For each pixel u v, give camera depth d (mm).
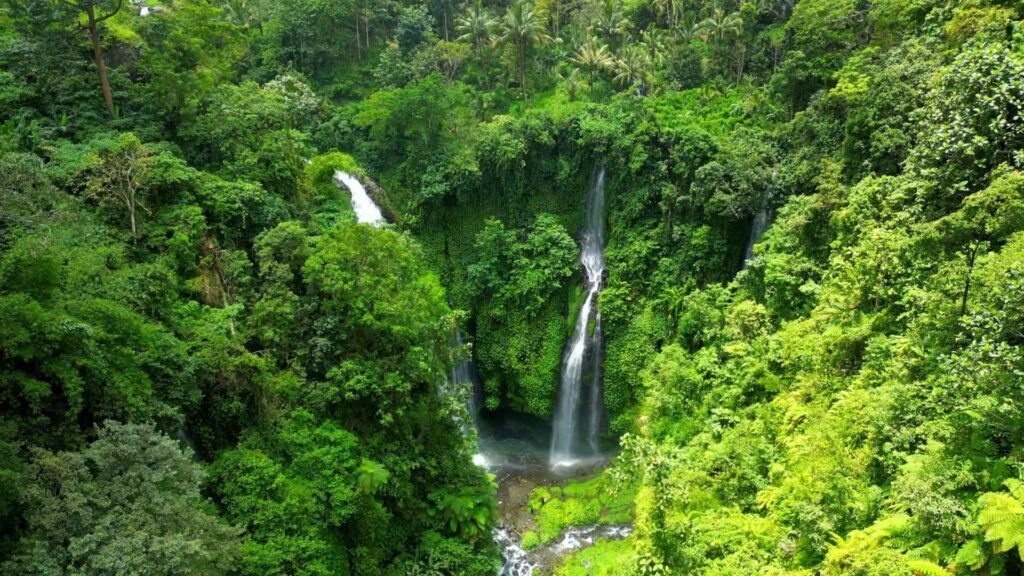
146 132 31750
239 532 16859
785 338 26438
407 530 26125
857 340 22406
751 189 36438
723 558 18969
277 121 38375
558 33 61281
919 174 21766
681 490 19344
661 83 52562
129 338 19703
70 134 30672
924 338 17484
